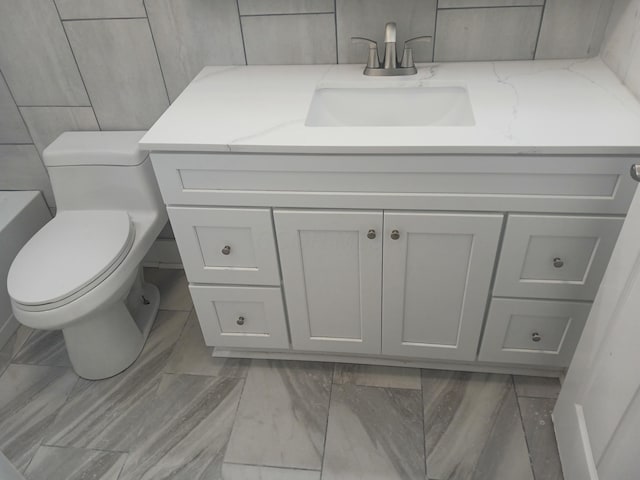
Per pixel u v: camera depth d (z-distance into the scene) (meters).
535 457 1.43
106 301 1.53
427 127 1.20
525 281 1.35
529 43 1.49
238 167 1.25
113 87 1.73
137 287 1.94
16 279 1.48
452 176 1.19
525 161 1.13
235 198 1.31
